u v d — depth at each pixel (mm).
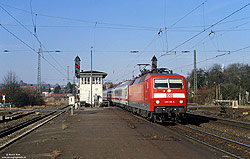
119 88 39188
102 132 13922
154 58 27875
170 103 17156
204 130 15297
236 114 26203
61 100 91562
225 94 48156
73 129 15352
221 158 8312
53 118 24000
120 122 18984
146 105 18781
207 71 70312
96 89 48969
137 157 8461
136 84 23719
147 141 11156
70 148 9906
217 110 32188
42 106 53594
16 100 50312
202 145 10297
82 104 46219
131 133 13430
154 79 17453
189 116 25188
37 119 23484
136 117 23328
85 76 48781
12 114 31406
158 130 14500
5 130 16203
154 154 8844
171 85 17375
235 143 10953
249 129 15383
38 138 12555
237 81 58250
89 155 8781
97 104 48719
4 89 49562
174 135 12742
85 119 21906
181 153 8969
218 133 14125
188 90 56625
